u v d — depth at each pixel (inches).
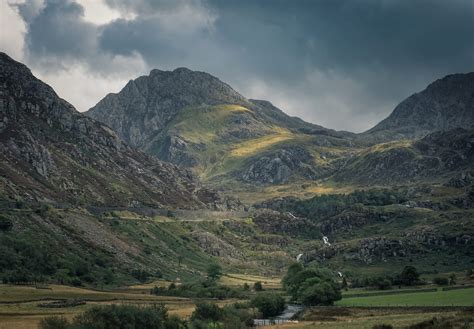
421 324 5521.7
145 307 5767.7
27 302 7824.8
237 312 7460.6
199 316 6766.7
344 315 7667.3
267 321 7411.4
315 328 6146.7
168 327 5723.4
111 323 5108.3
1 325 5910.4
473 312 6530.5
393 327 5551.2
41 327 5054.1
